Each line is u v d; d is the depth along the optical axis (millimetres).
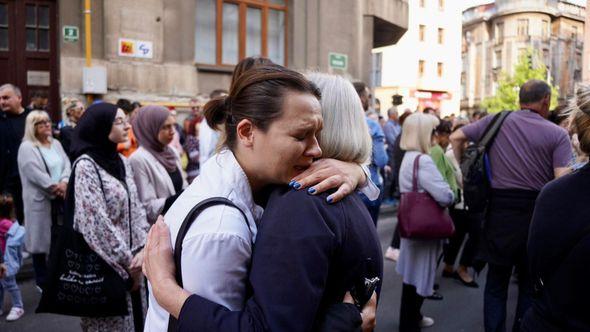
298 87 1229
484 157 3332
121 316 2574
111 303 2436
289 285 1084
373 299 1253
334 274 1162
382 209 8625
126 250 2480
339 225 1157
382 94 41000
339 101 1481
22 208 5422
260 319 1081
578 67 54031
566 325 1614
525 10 51812
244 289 1181
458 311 4379
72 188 2490
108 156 2621
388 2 12781
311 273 1090
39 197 4562
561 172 3084
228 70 9742
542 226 1686
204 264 1139
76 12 8141
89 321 2574
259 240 1158
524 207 3182
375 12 12234
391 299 4625
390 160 9172
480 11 56312
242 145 1270
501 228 3236
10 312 4082
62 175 4707
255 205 1285
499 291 3322
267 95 1210
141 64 8734
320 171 1251
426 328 4004
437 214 3502
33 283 4953
